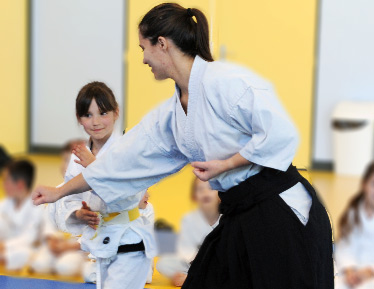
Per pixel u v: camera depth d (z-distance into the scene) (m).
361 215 5.49
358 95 10.95
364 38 10.80
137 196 3.98
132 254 4.01
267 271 3.03
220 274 3.16
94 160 3.81
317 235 3.08
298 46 10.82
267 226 3.04
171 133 3.47
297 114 10.98
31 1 11.73
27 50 11.84
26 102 12.01
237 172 3.11
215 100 3.05
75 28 11.62
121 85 11.30
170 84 5.79
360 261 5.37
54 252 5.38
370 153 10.70
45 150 12.09
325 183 10.02
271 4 10.75
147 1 7.69
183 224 5.61
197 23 3.17
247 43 10.86
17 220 5.98
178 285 4.68
